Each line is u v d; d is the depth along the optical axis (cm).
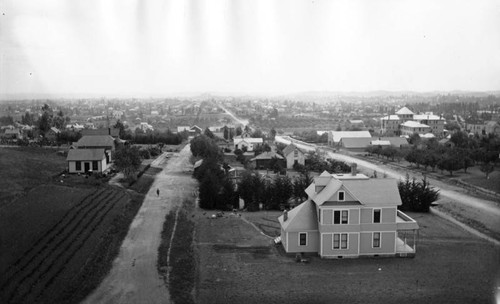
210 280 3809
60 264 3844
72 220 4881
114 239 4641
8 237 4147
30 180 6281
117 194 6297
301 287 3703
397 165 10788
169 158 10819
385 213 4353
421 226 5597
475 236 5206
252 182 6362
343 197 4303
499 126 15825
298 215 4475
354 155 12744
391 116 18000
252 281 3803
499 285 3775
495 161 10062
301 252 4431
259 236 4991
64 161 8412
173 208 6025
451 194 7606
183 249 4447
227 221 5572
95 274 3784
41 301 3269
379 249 4397
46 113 14312
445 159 9275
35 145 10469
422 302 3472
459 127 17625
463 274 4006
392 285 3762
